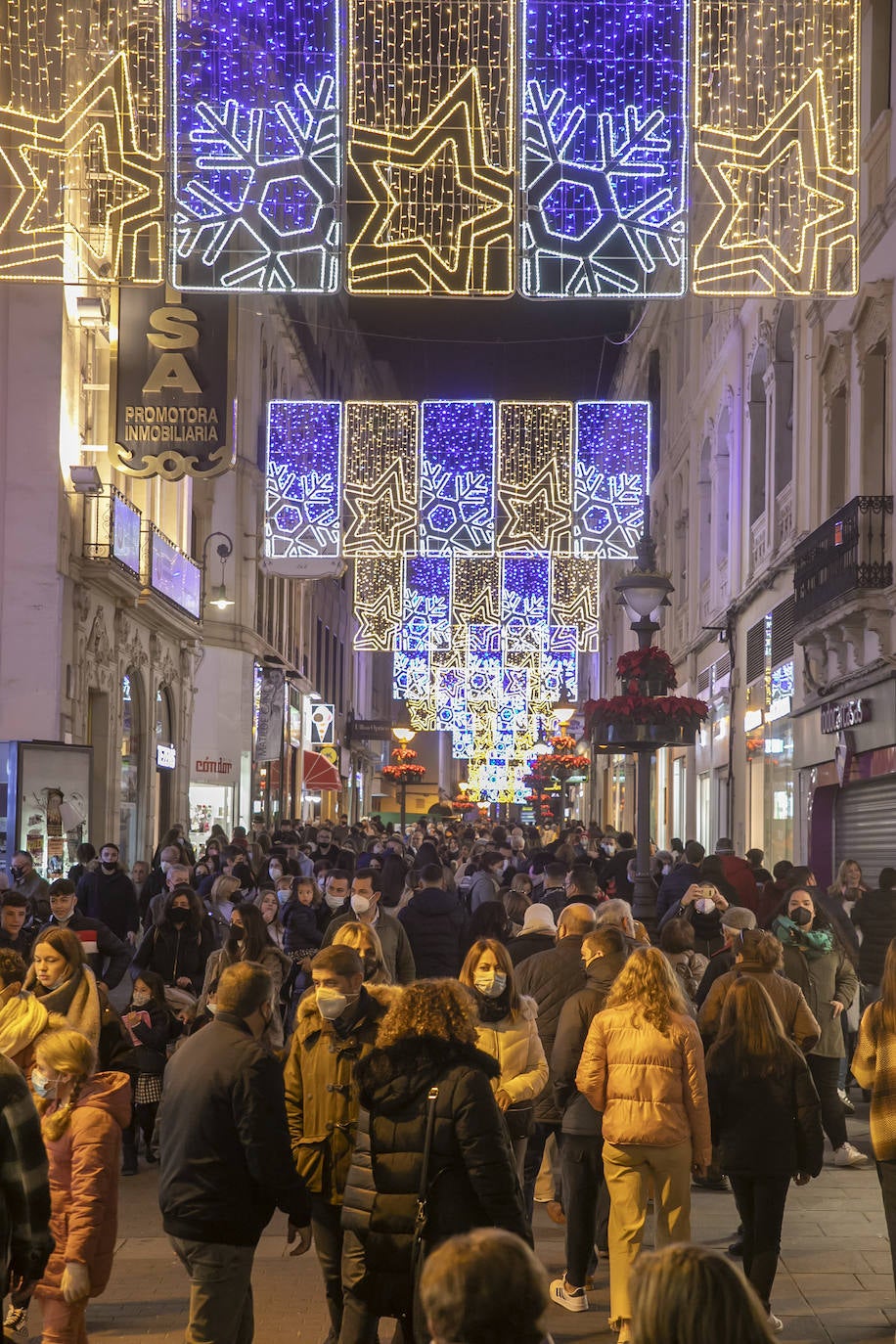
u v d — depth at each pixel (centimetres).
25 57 1934
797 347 2342
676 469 3903
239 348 4044
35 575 2266
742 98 1705
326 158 1502
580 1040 736
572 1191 734
